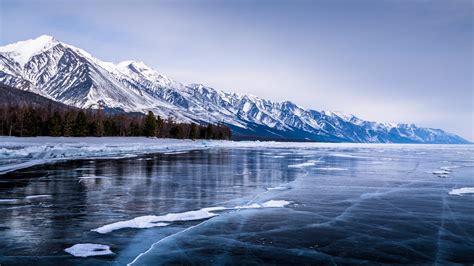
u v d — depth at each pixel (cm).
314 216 1507
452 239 1198
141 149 6631
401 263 981
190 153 6134
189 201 1791
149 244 1120
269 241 1165
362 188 2288
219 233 1248
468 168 3916
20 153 4209
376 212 1591
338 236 1223
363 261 994
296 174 3047
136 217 1444
